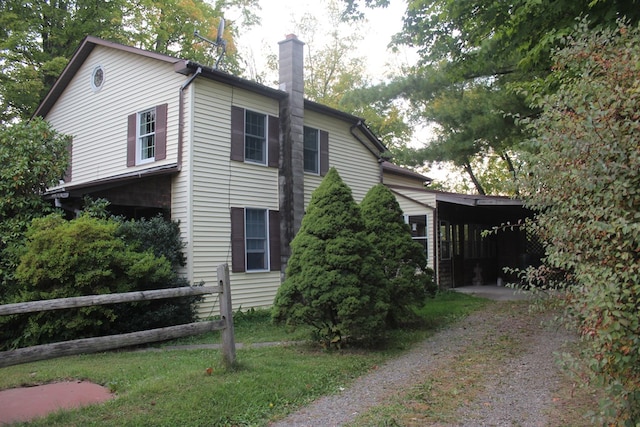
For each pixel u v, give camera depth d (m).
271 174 13.05
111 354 7.72
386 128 29.03
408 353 7.28
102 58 13.81
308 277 7.25
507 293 15.09
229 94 12.09
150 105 12.23
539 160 3.80
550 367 6.18
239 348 7.74
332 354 7.06
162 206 11.25
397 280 9.18
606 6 7.14
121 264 8.76
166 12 21.97
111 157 13.28
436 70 15.52
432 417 4.54
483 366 6.38
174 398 4.75
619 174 3.10
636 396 2.96
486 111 13.80
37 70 18.75
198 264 11.05
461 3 9.38
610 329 2.89
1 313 3.91
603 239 3.21
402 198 17.11
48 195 10.61
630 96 3.14
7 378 5.94
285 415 4.61
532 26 8.57
